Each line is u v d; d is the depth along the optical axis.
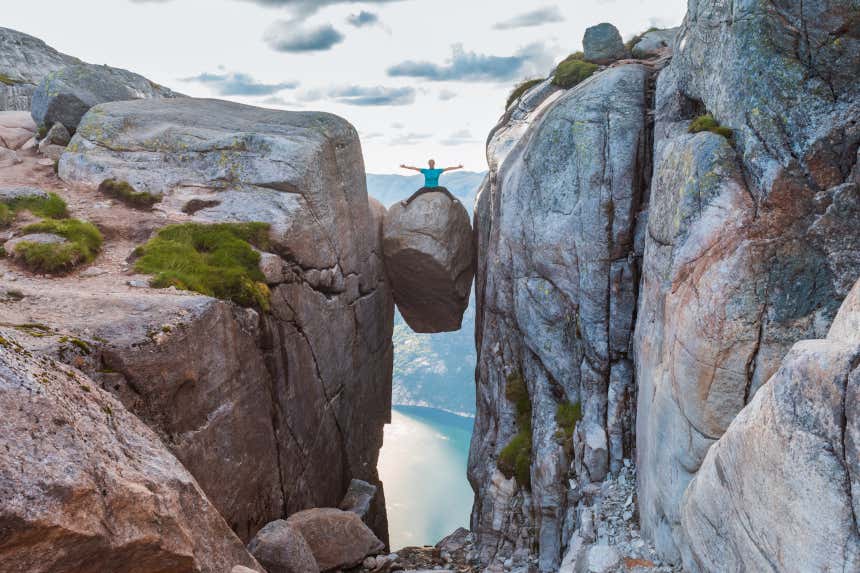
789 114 9.44
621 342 15.59
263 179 18.09
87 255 14.27
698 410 9.21
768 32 9.68
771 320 8.72
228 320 12.55
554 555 15.38
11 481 4.99
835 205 8.88
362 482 19.91
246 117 21.45
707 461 7.85
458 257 24.89
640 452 12.38
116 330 10.34
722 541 7.42
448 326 27.00
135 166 18.91
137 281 13.23
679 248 10.18
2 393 5.46
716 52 11.19
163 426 10.52
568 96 17.70
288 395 15.74
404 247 24.03
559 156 16.83
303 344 17.02
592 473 14.59
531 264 17.69
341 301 20.20
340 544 13.91
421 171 25.27
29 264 13.48
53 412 5.72
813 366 5.79
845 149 9.06
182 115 21.02
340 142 20.95
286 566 11.55
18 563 5.02
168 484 6.75
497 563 16.62
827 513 5.49
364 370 22.72
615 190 15.77
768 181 9.33
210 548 7.25
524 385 19.14
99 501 5.60
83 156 19.25
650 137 15.82
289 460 15.45
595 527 13.06
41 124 23.66
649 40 21.23
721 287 8.99
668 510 10.15
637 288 15.60
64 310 10.80
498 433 19.41
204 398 11.62
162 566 6.29
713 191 9.84
